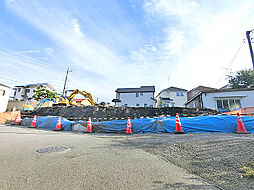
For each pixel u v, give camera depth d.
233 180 2.02
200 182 2.01
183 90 33.75
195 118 7.07
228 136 5.02
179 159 3.01
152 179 2.11
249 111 10.12
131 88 37.25
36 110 19.25
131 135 6.84
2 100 24.75
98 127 8.52
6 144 4.52
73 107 17.70
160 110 15.43
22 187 1.87
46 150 3.77
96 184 1.96
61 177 2.17
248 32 10.48
